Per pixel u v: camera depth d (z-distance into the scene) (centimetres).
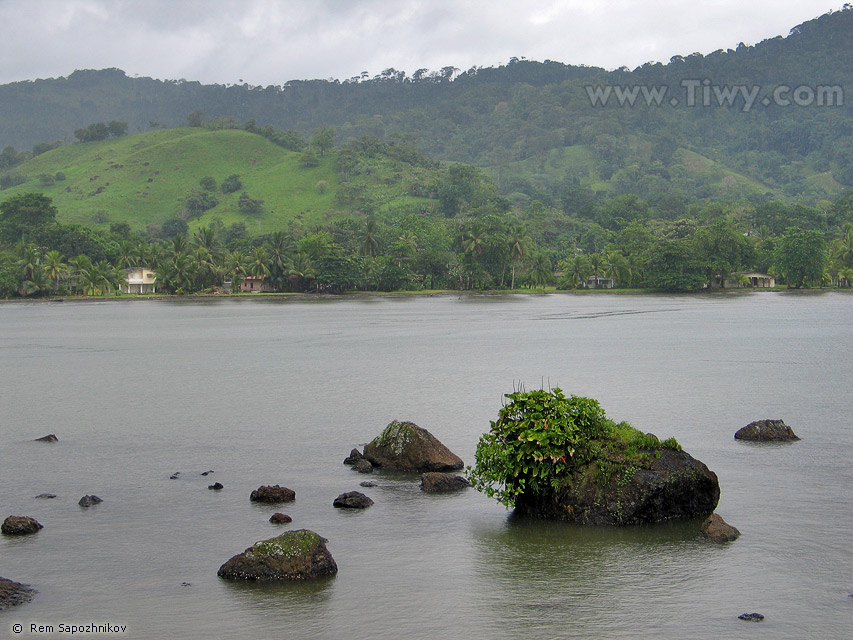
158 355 6341
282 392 4150
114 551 1775
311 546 1647
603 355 5850
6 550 1784
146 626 1412
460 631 1381
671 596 1510
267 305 16000
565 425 1948
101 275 18462
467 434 2964
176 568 1675
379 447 2512
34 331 9338
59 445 2880
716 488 1958
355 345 6988
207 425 3244
